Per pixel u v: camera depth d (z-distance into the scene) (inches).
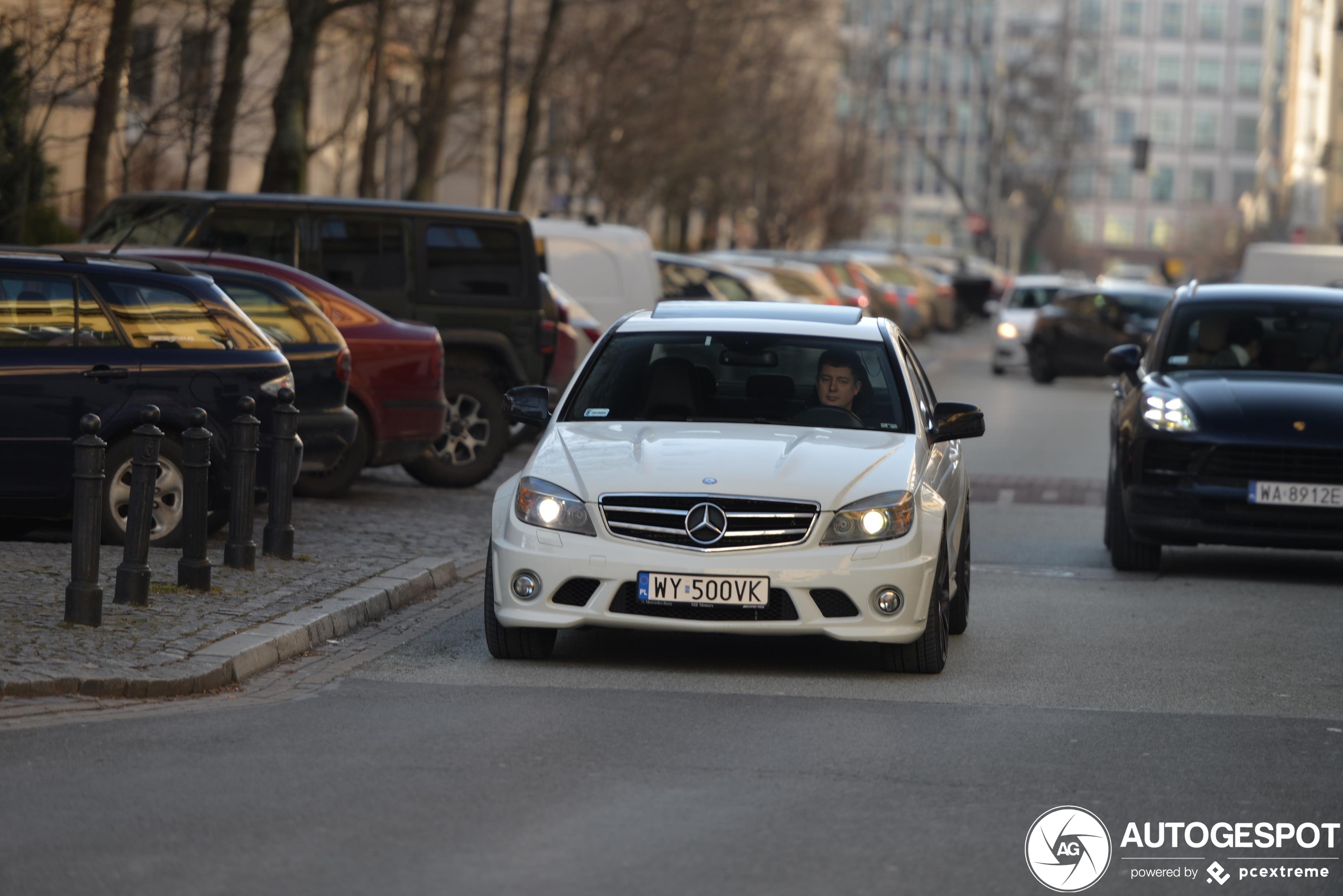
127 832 442.0
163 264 897.5
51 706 580.1
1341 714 627.8
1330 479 938.1
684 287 2149.4
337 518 1054.4
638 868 415.8
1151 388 987.3
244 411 824.3
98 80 1537.9
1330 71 7150.6
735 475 654.5
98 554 684.1
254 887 398.0
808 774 513.7
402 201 1243.8
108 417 863.1
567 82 2938.0
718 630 645.9
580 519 654.5
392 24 2413.9
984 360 3417.8
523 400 738.2
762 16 3223.4
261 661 663.1
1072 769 532.4
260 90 2432.3
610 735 559.8
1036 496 1376.7
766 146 4178.2
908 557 654.5
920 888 408.2
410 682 642.2
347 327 1118.4
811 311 776.9
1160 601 889.5
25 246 898.1
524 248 1270.9
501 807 470.0
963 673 685.3
